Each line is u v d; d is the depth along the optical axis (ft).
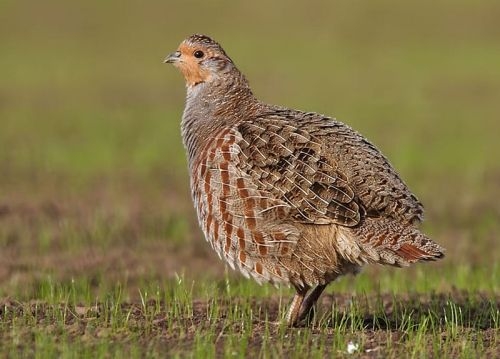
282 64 143.54
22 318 32.01
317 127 30.48
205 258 51.49
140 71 140.67
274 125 30.58
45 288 39.37
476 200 66.74
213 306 33.58
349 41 164.14
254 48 157.69
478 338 29.68
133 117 104.06
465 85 125.80
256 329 31.35
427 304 36.68
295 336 30.37
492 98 116.37
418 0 191.11
